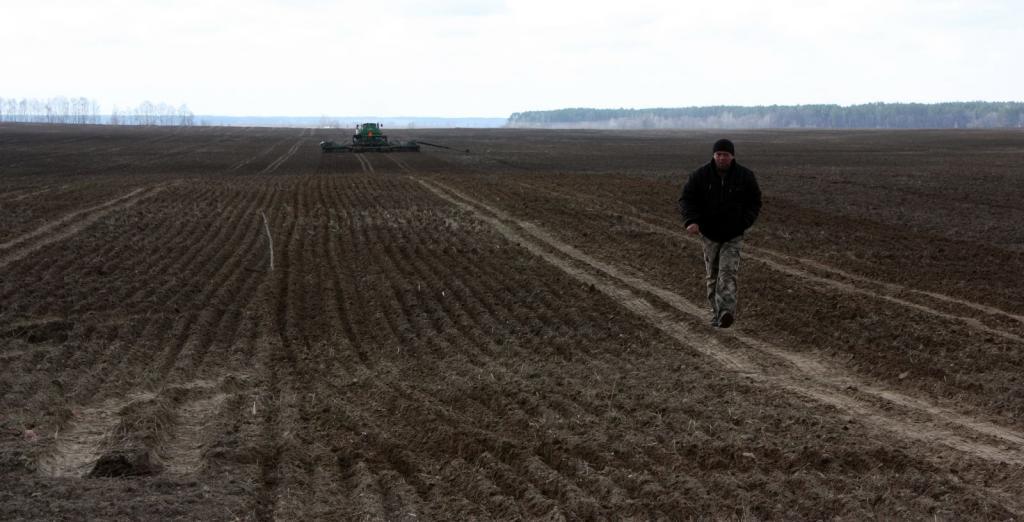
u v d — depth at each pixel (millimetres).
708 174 10062
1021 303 12164
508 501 5684
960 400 8000
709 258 10383
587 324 10805
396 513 5574
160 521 5238
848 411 7664
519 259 15508
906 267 15008
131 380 8547
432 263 15180
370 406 7848
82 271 14234
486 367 8992
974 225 20516
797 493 5883
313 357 9516
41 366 8992
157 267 14664
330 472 6277
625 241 17547
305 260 15508
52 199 25656
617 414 7418
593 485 5969
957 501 5719
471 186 30656
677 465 6348
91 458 6594
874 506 5703
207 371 8945
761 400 7891
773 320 10953
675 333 10516
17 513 5270
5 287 12984
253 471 6223
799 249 16844
